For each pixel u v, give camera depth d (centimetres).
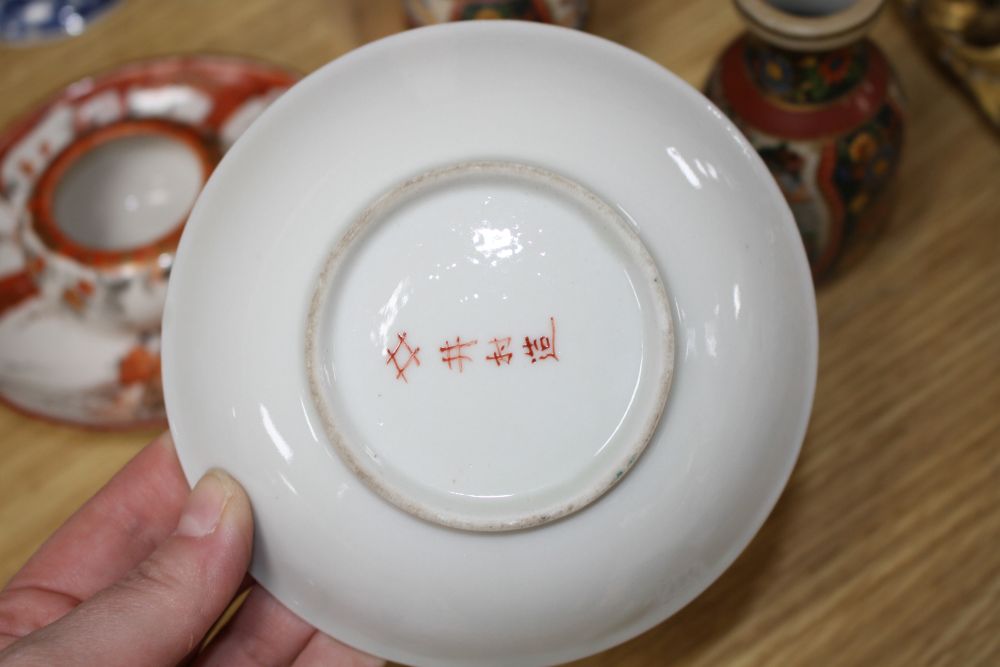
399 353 23
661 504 23
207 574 23
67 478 30
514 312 23
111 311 32
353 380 23
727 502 23
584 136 23
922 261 32
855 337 31
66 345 32
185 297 23
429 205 24
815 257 30
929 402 30
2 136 34
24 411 30
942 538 28
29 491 30
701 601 28
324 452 23
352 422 23
